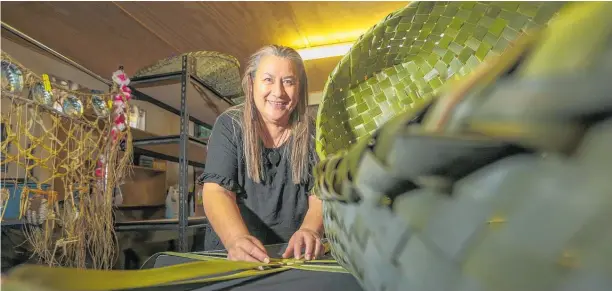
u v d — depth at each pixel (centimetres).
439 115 12
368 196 16
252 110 111
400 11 36
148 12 254
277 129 112
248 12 260
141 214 328
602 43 9
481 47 32
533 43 10
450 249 12
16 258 161
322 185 22
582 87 9
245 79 115
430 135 12
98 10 248
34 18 253
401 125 13
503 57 11
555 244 10
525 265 10
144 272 38
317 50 321
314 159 109
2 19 251
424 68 38
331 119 42
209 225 118
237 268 48
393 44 39
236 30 284
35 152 175
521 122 10
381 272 17
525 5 27
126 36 285
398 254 15
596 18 9
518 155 10
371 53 40
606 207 9
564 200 10
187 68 218
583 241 9
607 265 9
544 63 9
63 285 25
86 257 182
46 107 148
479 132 10
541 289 10
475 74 12
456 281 12
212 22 270
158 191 352
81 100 179
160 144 227
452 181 12
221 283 40
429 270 13
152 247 281
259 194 109
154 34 284
